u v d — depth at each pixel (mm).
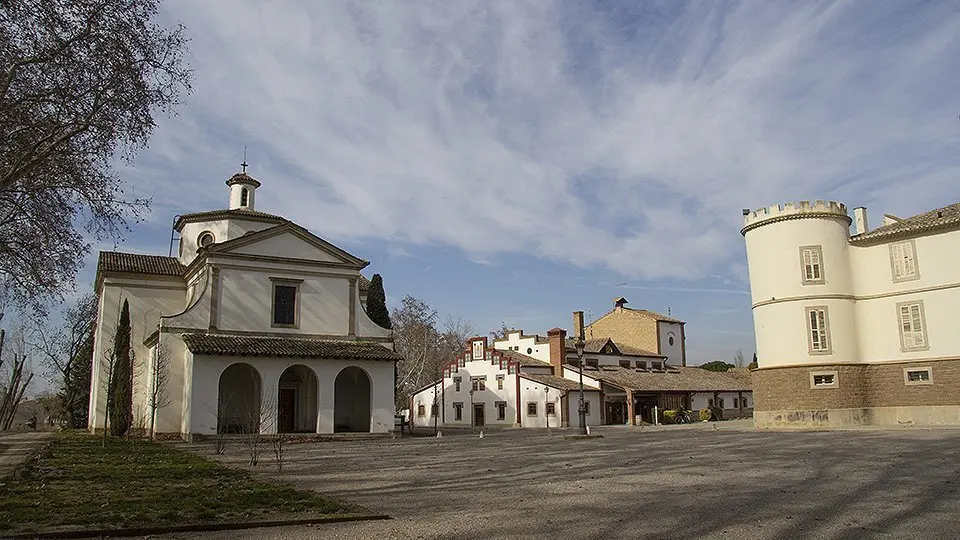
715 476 16344
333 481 16578
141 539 9477
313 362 35594
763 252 39688
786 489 13781
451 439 35938
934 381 35375
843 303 37875
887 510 11195
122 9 17312
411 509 12055
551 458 22625
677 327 75125
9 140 16641
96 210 19234
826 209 38469
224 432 34875
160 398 33719
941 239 35969
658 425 52125
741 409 68500
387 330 39812
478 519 10938
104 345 40312
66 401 62375
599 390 55375
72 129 17375
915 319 36406
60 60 16859
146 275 41375
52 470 18797
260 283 37156
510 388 56719
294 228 38156
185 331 35125
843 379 36906
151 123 18453
